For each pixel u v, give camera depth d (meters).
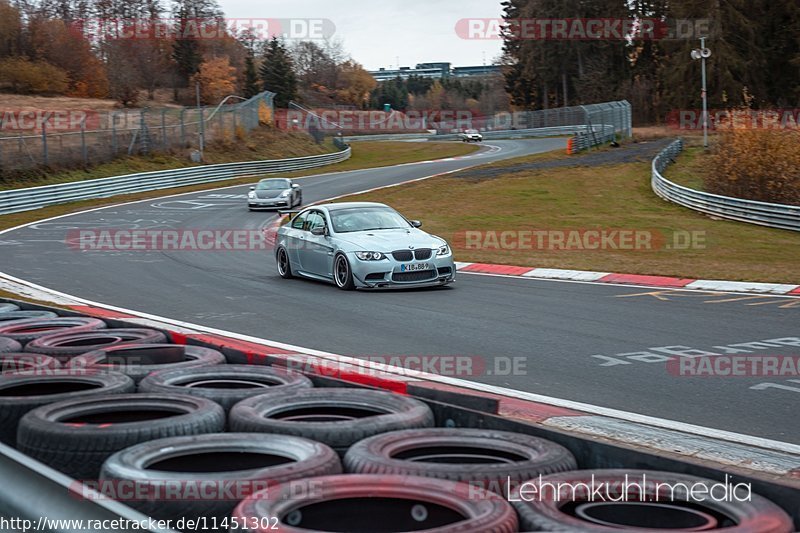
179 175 81.06
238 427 6.44
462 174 80.69
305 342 16.67
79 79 144.75
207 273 29.77
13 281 27.36
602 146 102.94
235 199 69.12
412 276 24.30
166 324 18.97
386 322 19.09
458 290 24.83
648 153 91.44
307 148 116.19
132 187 74.44
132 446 5.68
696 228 46.69
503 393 12.55
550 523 4.40
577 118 146.38
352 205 27.14
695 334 17.56
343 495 4.73
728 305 21.73
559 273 28.91
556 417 11.13
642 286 25.80
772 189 53.84
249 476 4.98
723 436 10.27
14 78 136.38
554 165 84.25
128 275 29.19
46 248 38.81
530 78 185.12
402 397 7.11
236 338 17.09
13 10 141.38
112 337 10.71
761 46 141.00
